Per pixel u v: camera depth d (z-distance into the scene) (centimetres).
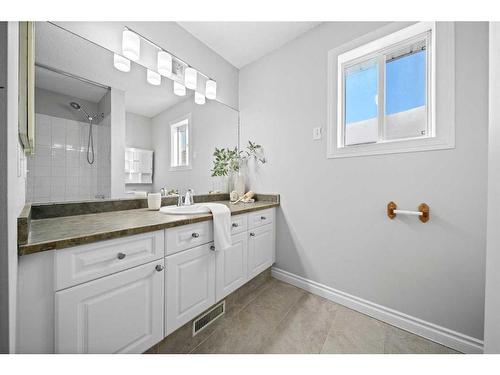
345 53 172
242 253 172
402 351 125
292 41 205
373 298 158
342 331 141
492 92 65
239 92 251
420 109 151
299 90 199
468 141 123
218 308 154
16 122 67
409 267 143
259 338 134
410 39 153
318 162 187
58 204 128
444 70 129
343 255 173
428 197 136
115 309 94
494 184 64
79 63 136
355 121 180
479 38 119
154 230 106
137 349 100
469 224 123
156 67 175
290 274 207
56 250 78
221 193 237
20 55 79
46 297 77
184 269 123
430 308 136
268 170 223
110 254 92
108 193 149
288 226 209
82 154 138
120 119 155
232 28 192
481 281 121
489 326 66
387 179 152
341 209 174
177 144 192
